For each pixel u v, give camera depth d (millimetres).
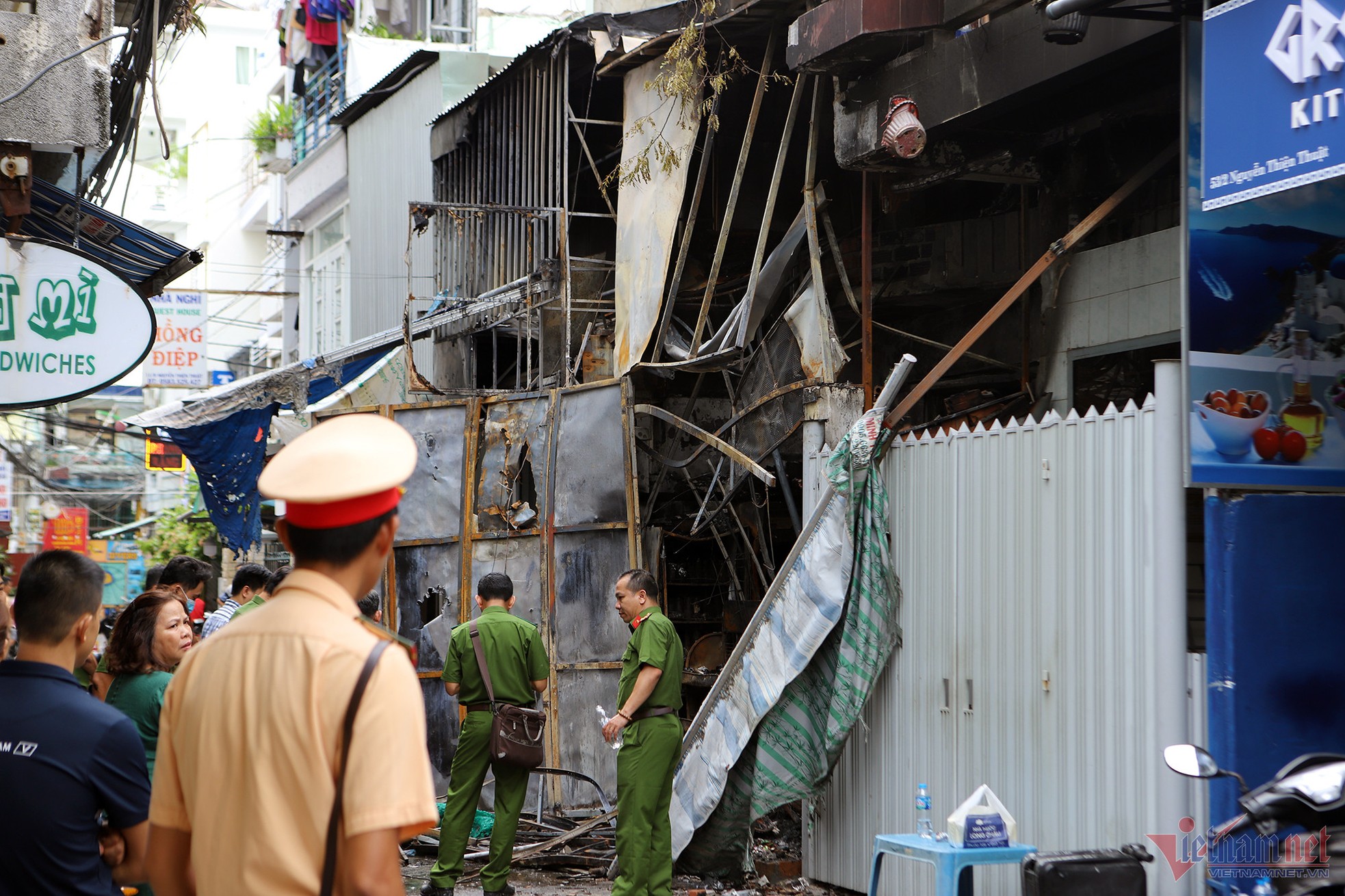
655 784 6719
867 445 6828
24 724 3266
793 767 7016
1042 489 5895
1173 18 5859
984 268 9430
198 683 2473
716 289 10766
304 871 2291
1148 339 7688
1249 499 5082
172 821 2547
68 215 7242
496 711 7219
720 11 9094
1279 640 5023
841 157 8094
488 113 12602
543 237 11188
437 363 14102
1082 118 7945
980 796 5324
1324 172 4520
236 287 33719
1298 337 5301
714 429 10898
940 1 7258
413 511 9727
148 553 31172
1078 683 5617
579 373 11789
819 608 6844
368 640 2420
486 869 7250
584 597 9273
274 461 2533
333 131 18500
